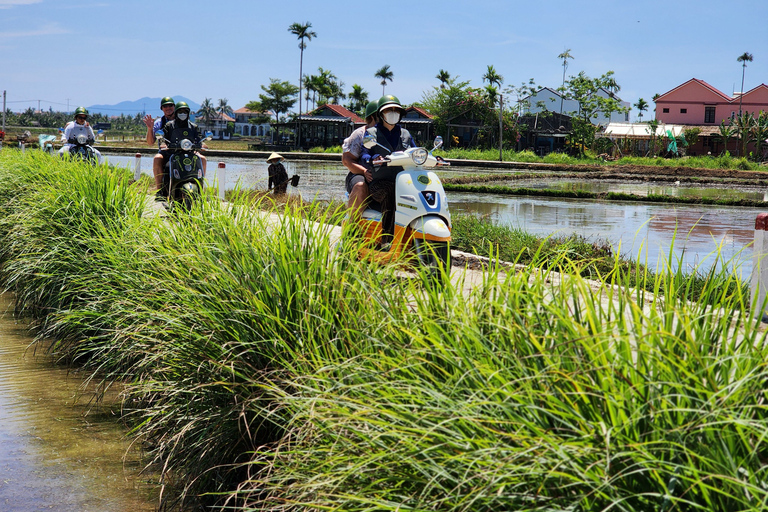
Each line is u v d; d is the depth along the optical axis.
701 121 77.25
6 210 8.99
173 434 3.84
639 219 19.42
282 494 2.86
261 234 4.37
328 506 2.48
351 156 6.98
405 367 2.61
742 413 1.92
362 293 3.62
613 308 2.57
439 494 2.29
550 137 76.38
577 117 71.81
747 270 10.41
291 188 25.34
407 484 2.41
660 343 2.27
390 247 6.45
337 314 3.61
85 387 5.10
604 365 2.21
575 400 2.21
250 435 3.25
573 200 26.64
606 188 34.28
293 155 57.88
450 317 2.79
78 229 6.48
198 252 4.36
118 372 5.19
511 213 20.77
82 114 14.10
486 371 2.34
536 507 2.03
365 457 2.44
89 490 3.63
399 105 6.78
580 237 10.80
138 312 4.50
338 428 2.74
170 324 3.96
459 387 2.44
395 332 3.07
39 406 4.73
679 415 2.01
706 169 51.72
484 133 73.56
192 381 3.77
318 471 2.71
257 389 3.46
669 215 20.98
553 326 2.64
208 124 173.75
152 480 3.77
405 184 6.31
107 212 6.77
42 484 3.68
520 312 2.72
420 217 6.24
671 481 1.88
